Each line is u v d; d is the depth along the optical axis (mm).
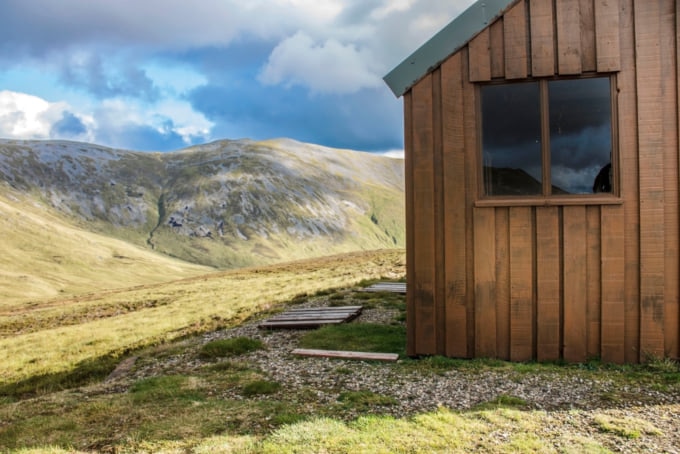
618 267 7223
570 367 7102
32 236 153125
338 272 38781
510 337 7516
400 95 7965
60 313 36500
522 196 7570
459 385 6445
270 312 16922
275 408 5840
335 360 8297
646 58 7125
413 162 7871
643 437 4660
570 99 7422
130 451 4828
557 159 7477
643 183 7145
